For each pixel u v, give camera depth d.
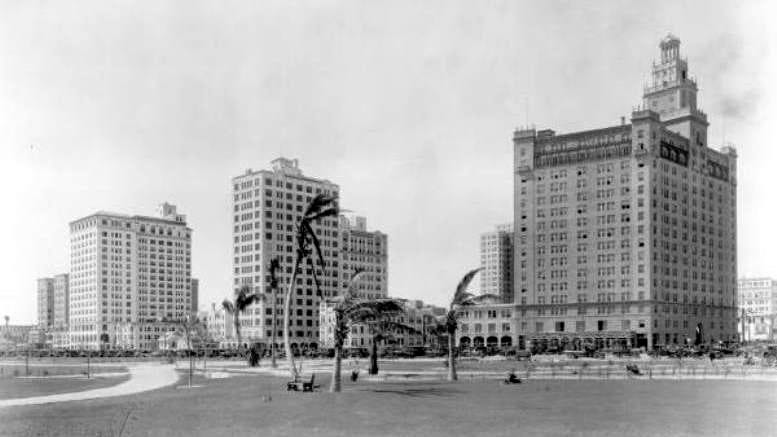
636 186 177.75
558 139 190.88
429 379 63.56
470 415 36.12
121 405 41.19
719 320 197.50
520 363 101.62
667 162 181.88
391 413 37.00
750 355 102.50
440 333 64.75
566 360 113.12
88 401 43.72
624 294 177.50
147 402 43.03
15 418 35.50
